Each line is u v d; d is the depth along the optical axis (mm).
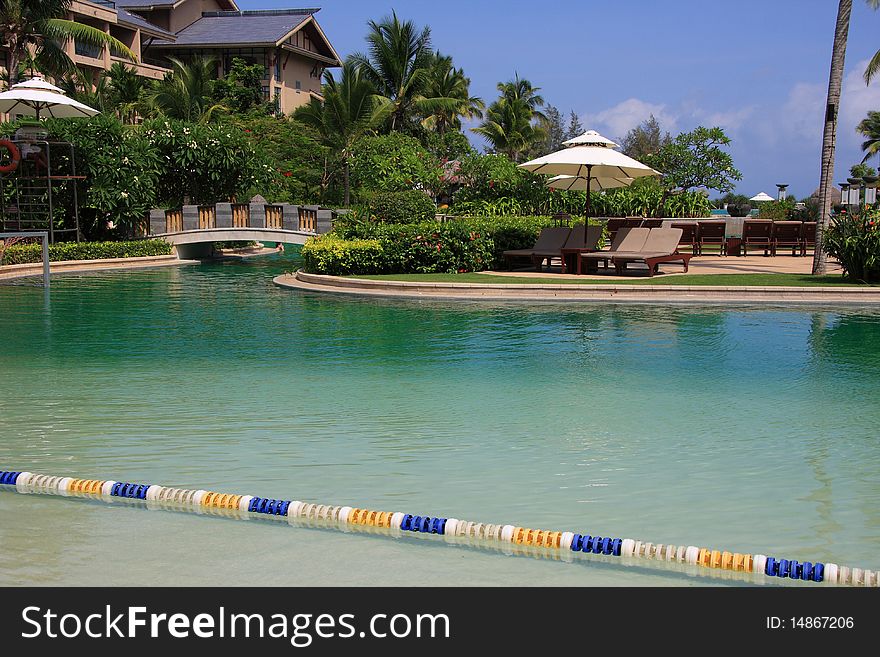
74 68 32469
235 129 29953
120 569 4309
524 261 20656
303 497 5258
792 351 10320
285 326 12445
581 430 6750
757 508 5090
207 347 10664
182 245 27938
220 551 4539
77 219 24641
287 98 61250
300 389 8227
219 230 27234
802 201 35562
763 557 4316
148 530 4812
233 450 6207
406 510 5047
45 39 30750
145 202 26438
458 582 4258
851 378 8789
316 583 4199
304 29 63531
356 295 16375
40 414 7211
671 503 5168
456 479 5586
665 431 6742
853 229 17031
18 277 21031
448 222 19531
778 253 25219
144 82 46312
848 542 4609
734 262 21734
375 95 50250
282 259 29516
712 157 35938
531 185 29750
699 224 23688
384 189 34062
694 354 10141
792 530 4770
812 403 7684
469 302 15211
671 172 36344
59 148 25000
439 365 9477
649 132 66938
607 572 4375
